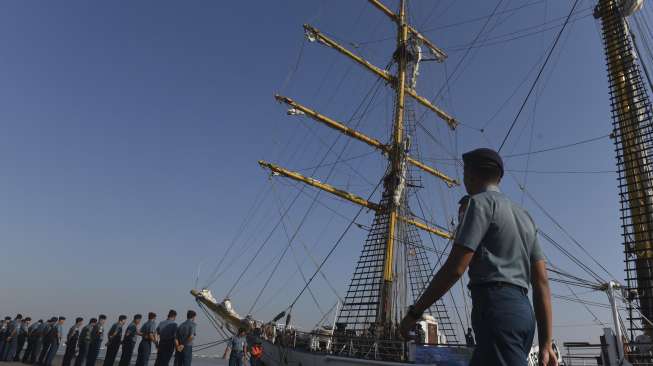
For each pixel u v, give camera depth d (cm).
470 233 247
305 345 1873
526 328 238
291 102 2595
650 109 1530
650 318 1312
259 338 2114
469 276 259
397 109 2812
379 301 2233
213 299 2414
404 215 2523
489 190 281
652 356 1119
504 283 244
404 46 2973
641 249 1403
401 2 3186
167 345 1449
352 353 1600
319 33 2753
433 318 2197
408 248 2470
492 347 233
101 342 1702
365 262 2411
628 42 1622
